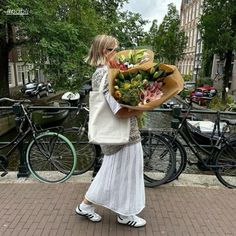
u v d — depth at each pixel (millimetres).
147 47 2516
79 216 2748
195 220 2732
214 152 3572
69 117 4457
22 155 3619
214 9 19797
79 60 12000
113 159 2391
